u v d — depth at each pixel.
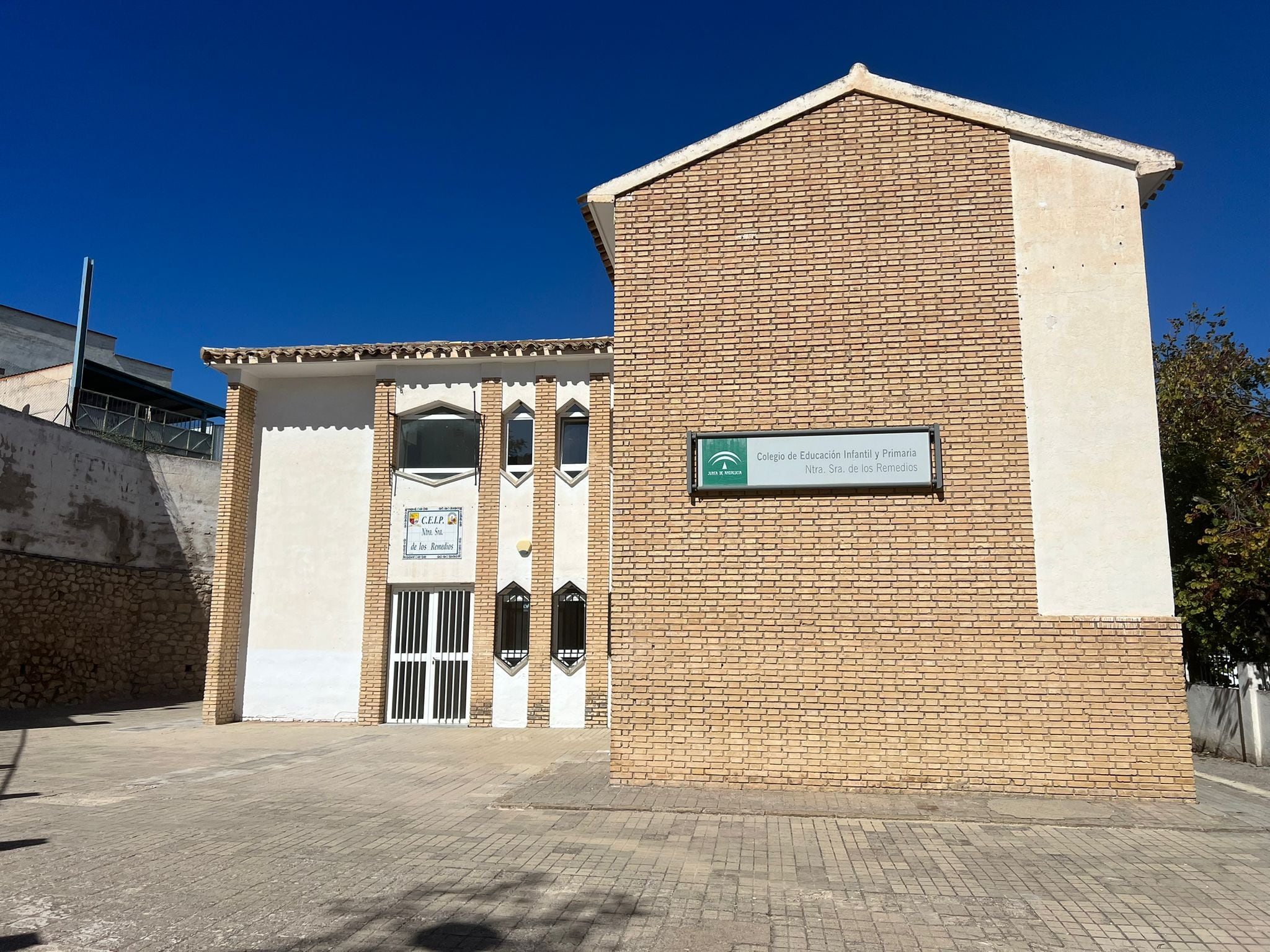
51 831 7.58
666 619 9.96
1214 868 6.67
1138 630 9.22
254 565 17.12
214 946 4.83
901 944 5.07
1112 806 8.70
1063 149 10.25
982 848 7.24
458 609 16.59
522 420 17.14
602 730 15.32
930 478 9.73
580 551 16.27
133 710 19.89
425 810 8.63
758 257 10.58
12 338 34.09
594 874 6.38
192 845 7.09
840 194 10.54
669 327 10.59
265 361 16.83
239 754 12.55
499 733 14.99
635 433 10.41
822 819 8.31
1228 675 13.71
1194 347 16.84
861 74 10.68
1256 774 11.37
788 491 9.97
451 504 16.70
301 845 7.09
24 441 19.88
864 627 9.62
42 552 20.25
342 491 17.22
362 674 16.34
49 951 4.73
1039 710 9.23
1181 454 16.33
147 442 27.56
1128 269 9.95
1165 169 9.97
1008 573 9.49
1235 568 12.95
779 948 4.97
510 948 4.88
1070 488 9.59
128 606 22.72
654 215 10.88
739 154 10.83
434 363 16.92
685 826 8.02
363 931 5.09
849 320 10.27
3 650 19.20
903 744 9.37
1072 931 5.29
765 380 10.30
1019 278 10.07
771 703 9.66
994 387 9.88
